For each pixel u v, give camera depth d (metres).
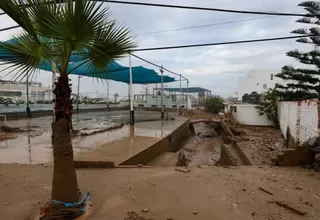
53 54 2.80
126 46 3.16
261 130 12.34
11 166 4.90
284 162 5.16
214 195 3.47
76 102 25.12
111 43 3.00
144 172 4.57
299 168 4.93
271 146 7.90
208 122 20.83
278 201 3.23
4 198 3.35
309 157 5.09
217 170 4.75
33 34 2.47
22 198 3.35
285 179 4.20
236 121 15.04
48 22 2.42
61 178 2.79
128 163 5.59
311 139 5.17
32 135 9.09
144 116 20.08
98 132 10.09
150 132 10.31
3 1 2.30
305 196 3.45
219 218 2.80
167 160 7.39
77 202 2.90
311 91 12.08
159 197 3.38
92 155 5.96
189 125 17.39
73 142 7.79
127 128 11.75
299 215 2.89
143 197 3.38
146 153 6.87
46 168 4.77
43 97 25.31
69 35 2.51
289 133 7.86
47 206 2.86
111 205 3.11
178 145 11.96
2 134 9.25
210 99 29.77
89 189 3.65
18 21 2.46
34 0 2.38
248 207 3.09
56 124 2.79
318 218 2.82
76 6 2.41
